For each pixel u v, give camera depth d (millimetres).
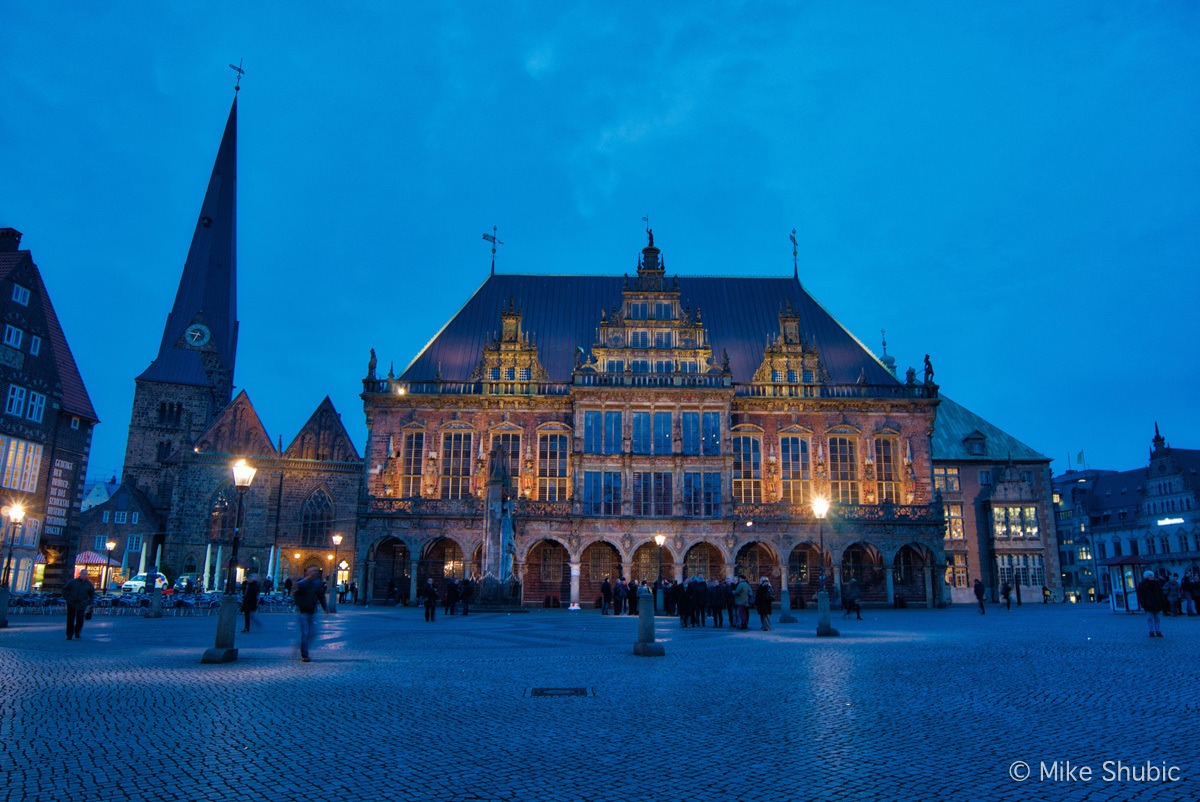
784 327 72250
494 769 9672
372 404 68500
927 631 32625
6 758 10148
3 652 22203
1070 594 129500
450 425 68250
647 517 63781
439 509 64812
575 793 8719
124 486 99938
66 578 56688
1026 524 84312
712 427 66250
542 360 72688
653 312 71125
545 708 13633
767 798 8531
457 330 74625
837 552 64188
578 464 65188
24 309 53688
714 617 36312
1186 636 27734
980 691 15258
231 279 127312
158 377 111750
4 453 51500
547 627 35625
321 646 25203
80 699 14414
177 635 29328
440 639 28219
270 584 64812
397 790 8836
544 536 63562
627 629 34375
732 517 63875
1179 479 110062
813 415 69312
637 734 11578
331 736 11453
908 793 8672
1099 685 15891
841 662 20422
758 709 13516
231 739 11250
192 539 87250
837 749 10641
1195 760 9930
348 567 89812
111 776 9344
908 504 66188
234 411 92000
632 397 66625
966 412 90750
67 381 59250
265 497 89062
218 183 128500
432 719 12680
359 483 91688
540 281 78438
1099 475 132875
